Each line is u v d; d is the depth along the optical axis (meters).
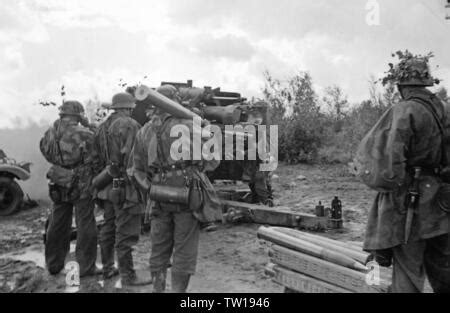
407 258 3.18
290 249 3.78
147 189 4.02
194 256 3.82
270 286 4.39
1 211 7.73
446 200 3.11
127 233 4.43
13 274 4.94
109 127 4.45
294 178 11.02
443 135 3.20
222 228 6.60
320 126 13.91
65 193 4.70
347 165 12.29
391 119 3.21
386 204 3.20
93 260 4.84
